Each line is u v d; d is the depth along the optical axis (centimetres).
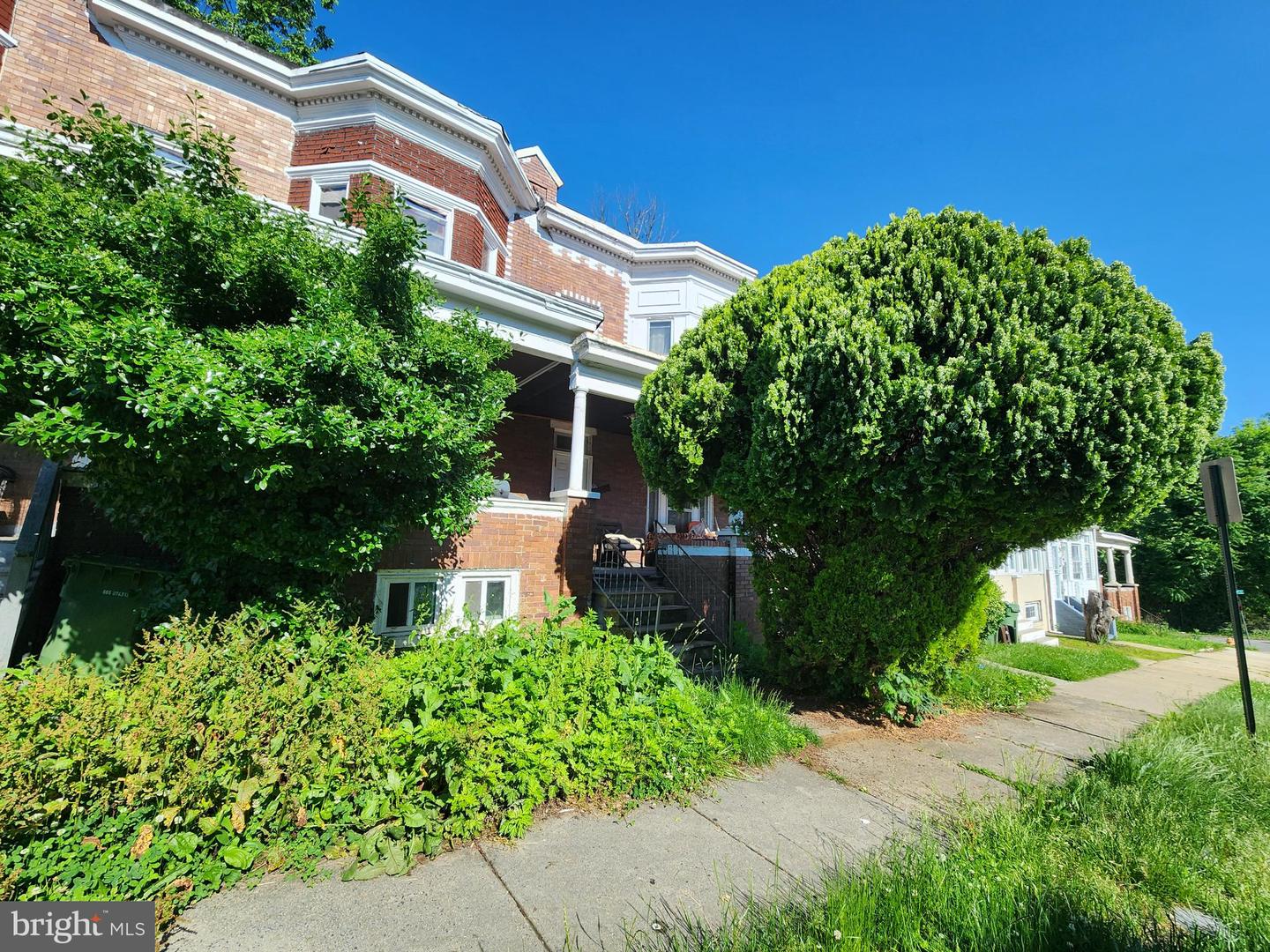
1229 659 1198
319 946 221
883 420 438
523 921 241
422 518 478
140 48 818
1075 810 353
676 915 248
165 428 324
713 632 779
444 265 698
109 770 252
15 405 346
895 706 538
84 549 561
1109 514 433
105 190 404
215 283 394
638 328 1361
